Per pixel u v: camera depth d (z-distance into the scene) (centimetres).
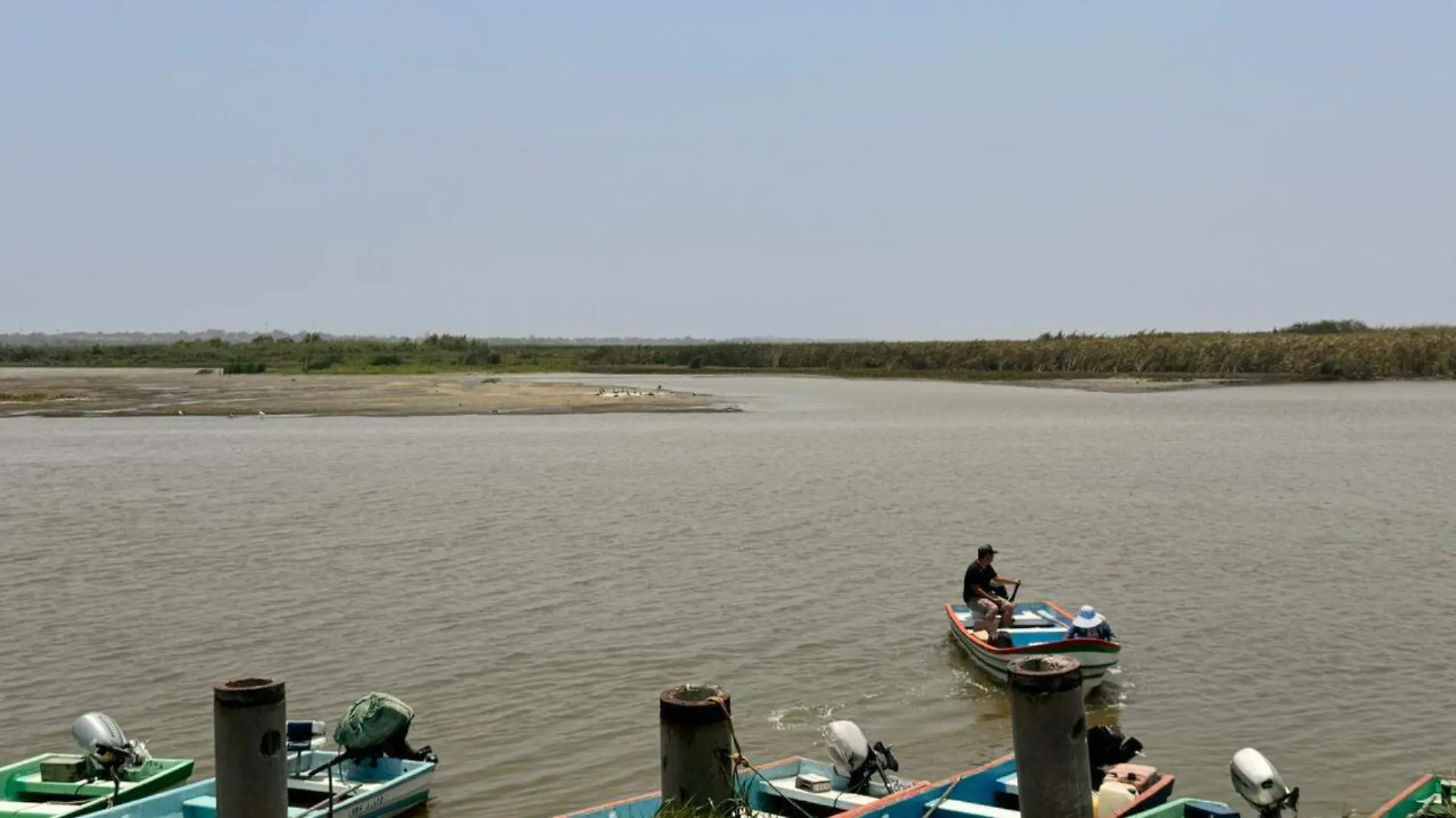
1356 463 5575
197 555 3338
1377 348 14212
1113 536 3622
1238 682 2180
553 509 4172
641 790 1725
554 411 9131
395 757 1638
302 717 2011
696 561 3247
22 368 18150
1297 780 1736
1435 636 2470
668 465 5569
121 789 1532
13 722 2002
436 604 2767
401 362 17738
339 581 3017
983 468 5425
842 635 2500
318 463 5653
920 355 16888
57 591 2914
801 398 10975
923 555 3344
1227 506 4219
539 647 2416
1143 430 7512
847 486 4778
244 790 1163
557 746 1888
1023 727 1084
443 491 4653
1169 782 1534
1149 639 2462
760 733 1938
